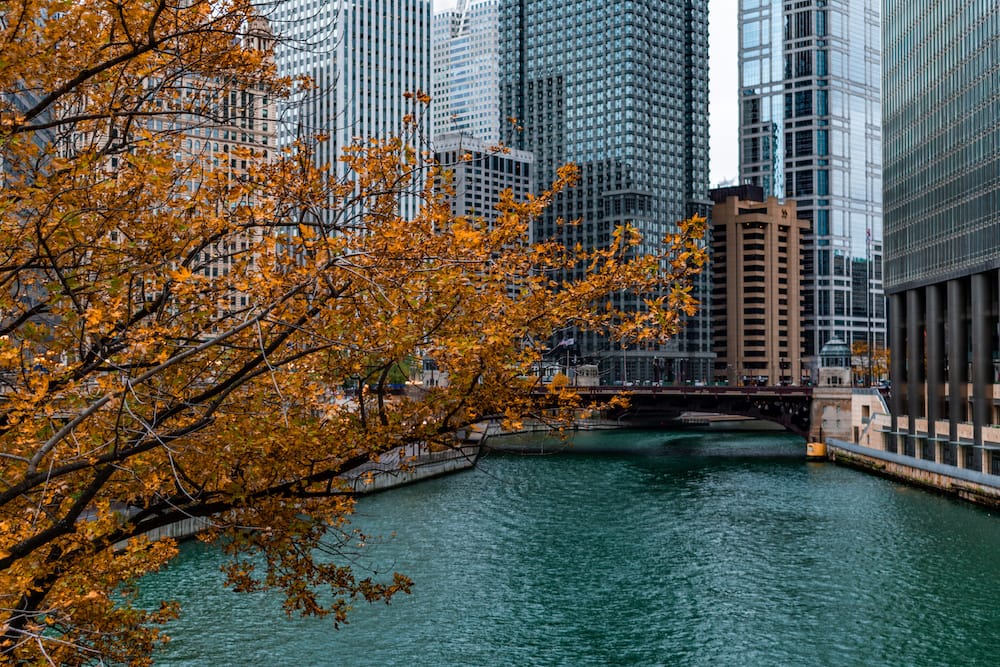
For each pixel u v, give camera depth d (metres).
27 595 16.22
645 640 50.88
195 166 17.53
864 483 109.44
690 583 62.19
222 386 16.48
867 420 141.88
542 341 18.33
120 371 14.95
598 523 82.81
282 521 18.59
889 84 141.12
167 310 18.89
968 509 89.25
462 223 16.25
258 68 17.56
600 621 54.09
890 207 138.12
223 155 17.62
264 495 18.19
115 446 15.48
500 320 17.34
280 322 15.39
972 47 110.94
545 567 66.19
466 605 56.59
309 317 16.67
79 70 16.41
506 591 59.88
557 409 18.67
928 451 121.12
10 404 16.33
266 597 55.31
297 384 16.97
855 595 59.19
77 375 16.08
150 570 19.91
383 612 54.53
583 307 17.56
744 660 47.94
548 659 47.88
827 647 49.78
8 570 15.77
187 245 16.88
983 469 104.50
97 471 17.73
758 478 114.19
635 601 58.09
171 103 17.64
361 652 48.03
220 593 55.84
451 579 62.47
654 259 17.16
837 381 149.00
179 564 61.81
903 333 134.50
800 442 173.00
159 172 16.09
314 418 18.33
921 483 105.56
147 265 16.44
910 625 53.12
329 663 46.34
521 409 18.27
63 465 15.97
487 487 103.81
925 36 125.38
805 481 111.38
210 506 18.14
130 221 16.98
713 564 67.31
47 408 15.26
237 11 15.93
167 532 65.62
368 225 16.81
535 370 19.06
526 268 17.58
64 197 15.79
